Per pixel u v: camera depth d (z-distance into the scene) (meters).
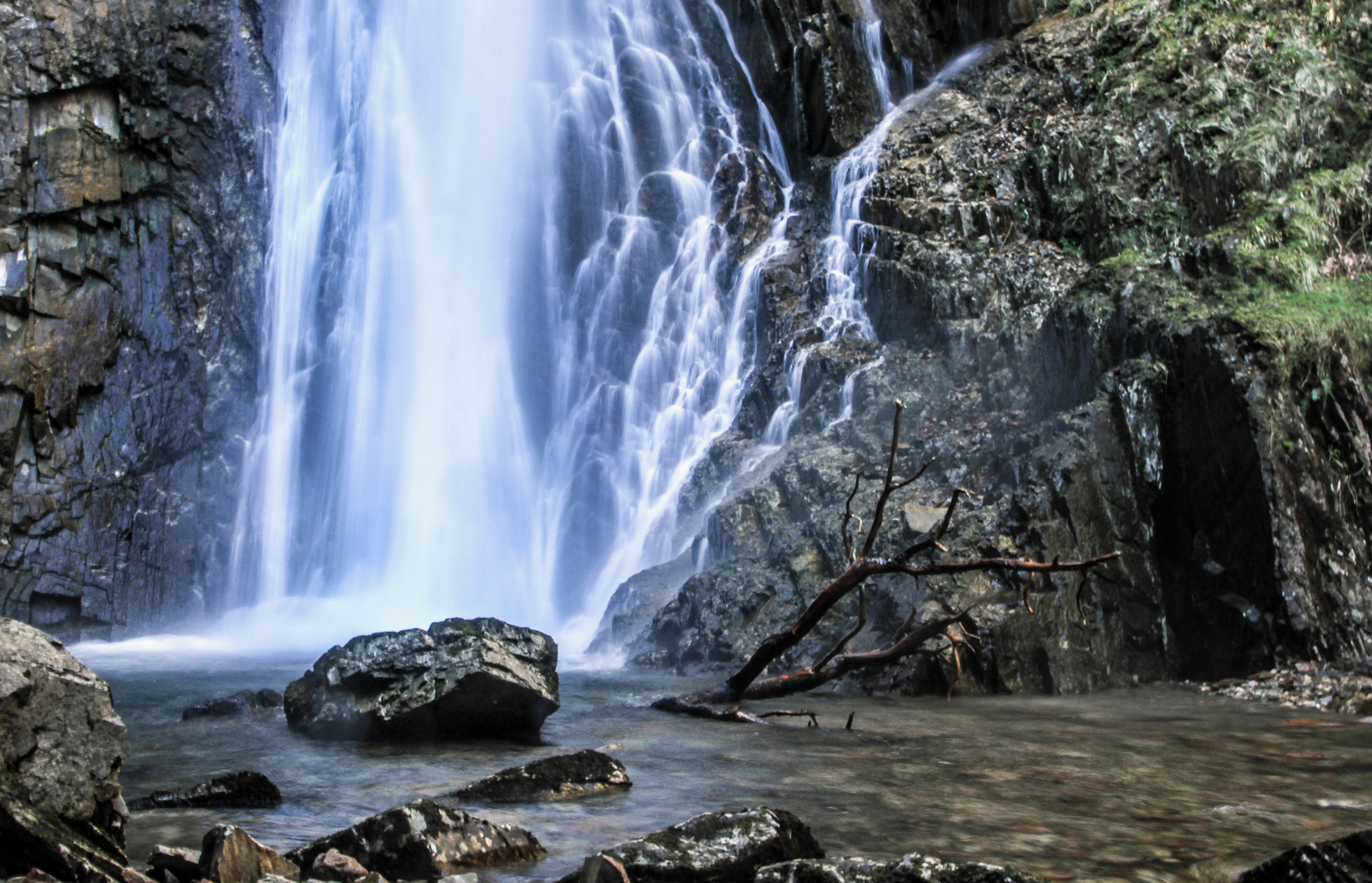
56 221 17.17
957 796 5.20
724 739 6.96
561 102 21.48
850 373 15.47
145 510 17.81
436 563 19.53
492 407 20.42
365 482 19.69
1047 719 8.09
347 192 20.14
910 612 10.10
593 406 19.94
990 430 13.09
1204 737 7.20
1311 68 16.36
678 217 20.45
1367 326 12.41
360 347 19.94
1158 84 17.05
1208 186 15.66
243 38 19.12
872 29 20.03
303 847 3.98
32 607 16.61
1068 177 16.53
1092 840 4.38
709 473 16.75
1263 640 10.61
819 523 11.86
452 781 5.54
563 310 20.75
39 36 16.94
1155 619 10.96
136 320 18.00
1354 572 11.01
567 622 16.34
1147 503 11.56
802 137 19.69
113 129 17.78
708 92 20.84
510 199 21.19
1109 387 11.98
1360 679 9.42
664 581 13.95
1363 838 3.61
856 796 5.19
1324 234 14.10
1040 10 20.28
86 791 3.49
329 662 7.22
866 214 17.58
